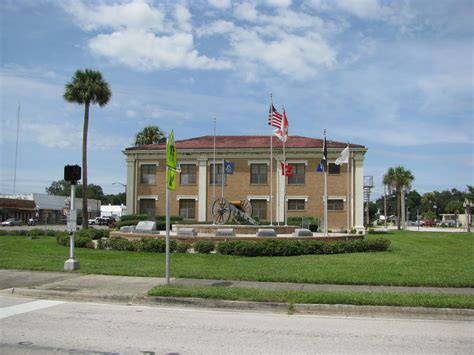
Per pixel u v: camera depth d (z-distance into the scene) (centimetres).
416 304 1023
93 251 2138
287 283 1311
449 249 2578
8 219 7250
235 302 1063
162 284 1256
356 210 4503
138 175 4866
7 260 1741
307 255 2031
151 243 2128
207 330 852
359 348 749
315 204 4559
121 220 4516
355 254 2081
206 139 5153
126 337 793
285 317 982
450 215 13350
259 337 808
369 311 1020
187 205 4791
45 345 737
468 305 1016
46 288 1210
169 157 1250
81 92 4194
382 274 1442
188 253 2073
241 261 1789
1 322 896
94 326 870
